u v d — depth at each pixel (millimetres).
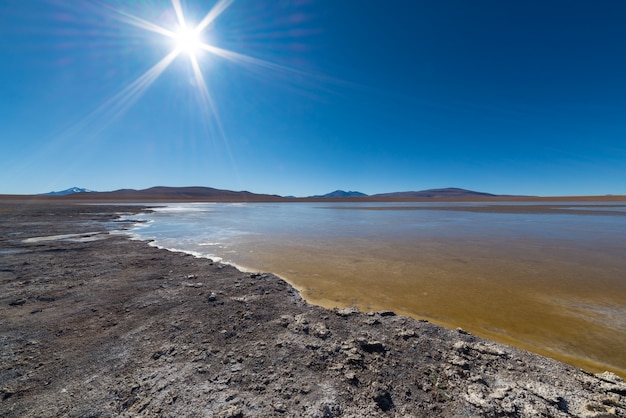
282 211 43844
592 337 5254
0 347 4555
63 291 7203
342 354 4371
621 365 4398
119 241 14875
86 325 5332
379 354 4383
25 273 8812
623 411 3172
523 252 12500
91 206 53969
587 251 12602
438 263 10727
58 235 17078
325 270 9844
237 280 8273
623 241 15008
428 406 3326
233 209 49344
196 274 8859
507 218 29609
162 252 12117
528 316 6164
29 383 3693
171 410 3225
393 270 9812
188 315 5789
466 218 29844
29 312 5914
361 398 3432
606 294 7363
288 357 4289
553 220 27047
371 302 7027
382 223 25031
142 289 7395
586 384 3684
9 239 15352
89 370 3971
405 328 5293
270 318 5703
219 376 3836
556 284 8188
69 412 3199
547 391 3541
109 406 3293
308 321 5535
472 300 7102
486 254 12164
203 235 17703
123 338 4855
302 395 3475
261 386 3641
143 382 3709
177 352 4418
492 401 3355
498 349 4547
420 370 4004
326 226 22703
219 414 3154
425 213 38062
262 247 13844
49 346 4594
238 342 4738
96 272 8977
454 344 4703
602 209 45469
